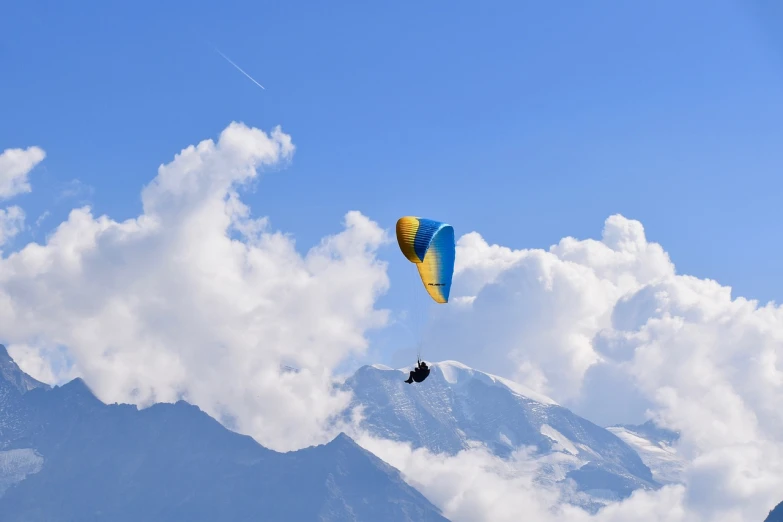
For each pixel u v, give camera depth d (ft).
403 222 426.51
